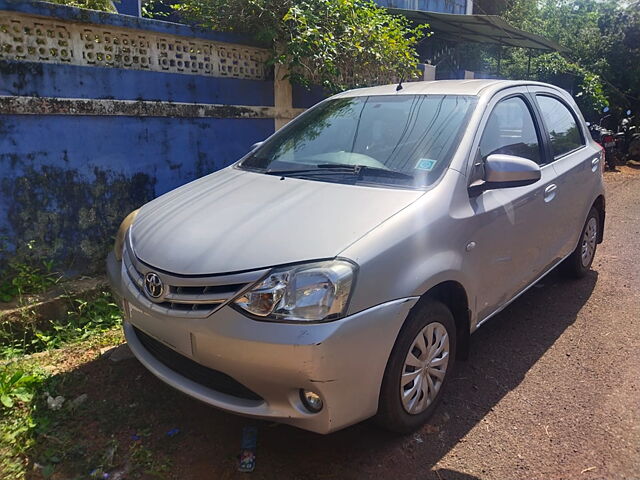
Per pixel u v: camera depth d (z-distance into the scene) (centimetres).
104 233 465
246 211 283
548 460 268
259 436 284
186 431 287
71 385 324
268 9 541
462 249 289
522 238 353
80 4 470
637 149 1396
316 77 606
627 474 258
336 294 229
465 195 300
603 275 521
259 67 577
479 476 258
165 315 253
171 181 512
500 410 308
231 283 238
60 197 433
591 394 323
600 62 1465
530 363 360
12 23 392
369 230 252
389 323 246
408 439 282
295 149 366
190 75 515
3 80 391
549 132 416
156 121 491
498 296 338
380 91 392
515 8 1666
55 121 421
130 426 289
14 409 298
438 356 290
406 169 307
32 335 378
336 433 287
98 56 444
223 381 254
